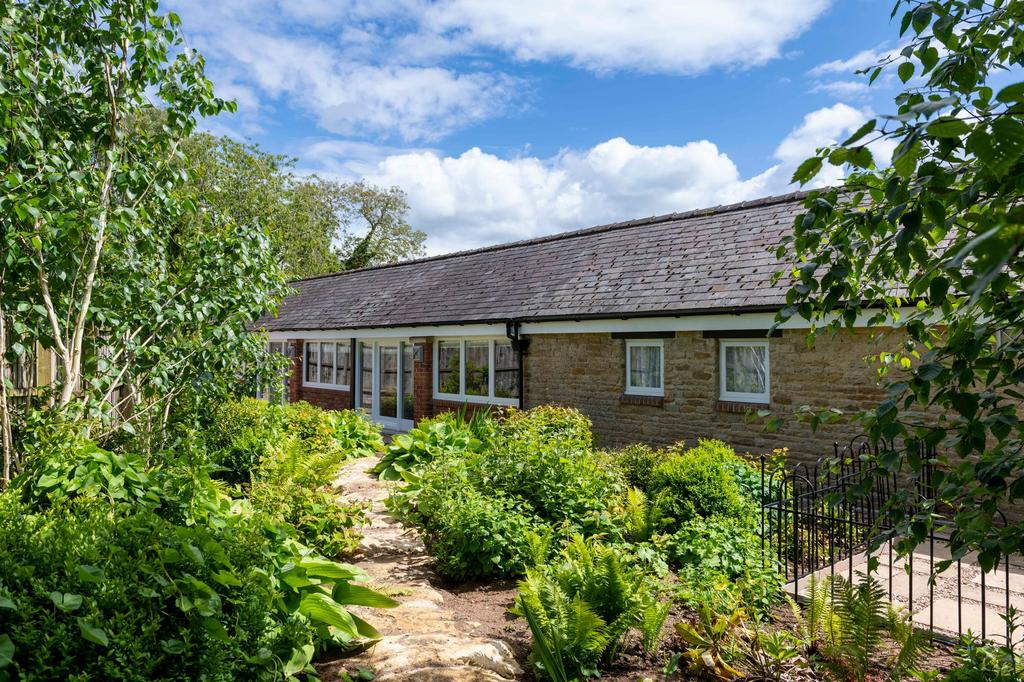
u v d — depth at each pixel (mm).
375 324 18234
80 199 6027
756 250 12211
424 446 10453
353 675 3836
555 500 7199
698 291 11805
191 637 3002
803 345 10312
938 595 6059
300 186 39500
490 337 15812
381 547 6980
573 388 13742
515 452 7926
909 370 3264
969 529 2518
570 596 4809
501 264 18047
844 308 2994
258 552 3672
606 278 14094
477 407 16047
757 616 4742
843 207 3123
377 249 50406
